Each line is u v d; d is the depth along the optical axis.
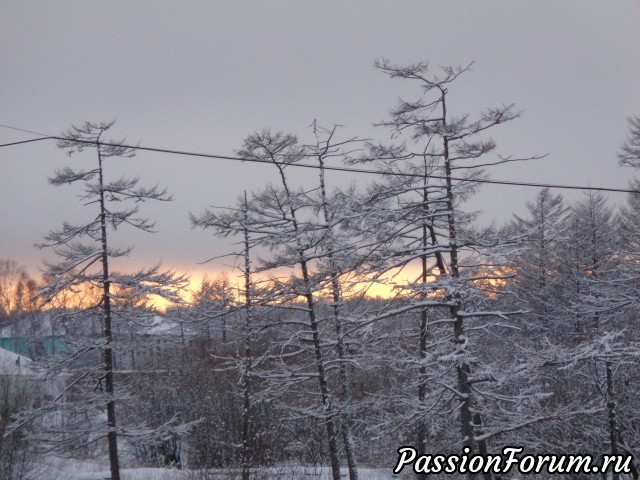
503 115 28.69
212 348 62.84
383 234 29.23
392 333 32.47
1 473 39.84
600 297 38.75
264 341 46.19
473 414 29.58
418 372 35.84
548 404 35.28
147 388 57.31
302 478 40.09
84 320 40.62
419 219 28.86
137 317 38.41
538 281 45.31
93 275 37.50
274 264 38.31
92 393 36.78
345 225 29.91
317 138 38.84
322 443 52.53
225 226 39.56
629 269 39.75
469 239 28.19
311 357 41.69
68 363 37.50
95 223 37.72
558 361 27.23
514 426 27.53
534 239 28.59
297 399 49.34
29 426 42.72
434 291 27.89
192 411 53.84
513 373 26.89
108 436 37.22
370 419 38.53
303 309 38.84
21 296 103.44
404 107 29.72
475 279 27.97
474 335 32.03
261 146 38.56
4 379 47.94
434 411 28.91
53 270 37.62
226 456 46.72
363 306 35.94
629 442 37.81
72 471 46.47
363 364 37.50
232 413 51.59
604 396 34.56
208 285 51.62
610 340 28.59
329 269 36.09
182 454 58.56
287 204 38.78
